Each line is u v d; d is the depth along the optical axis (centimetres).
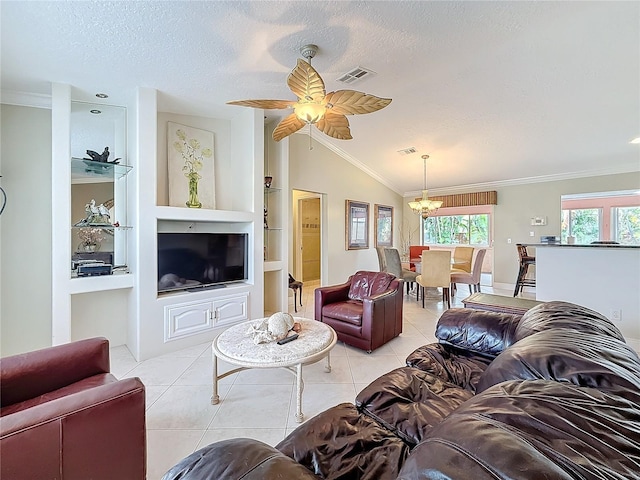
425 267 492
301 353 193
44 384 149
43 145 287
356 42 233
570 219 836
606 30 241
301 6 189
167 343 294
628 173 506
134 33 204
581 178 547
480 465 48
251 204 360
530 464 46
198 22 197
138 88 279
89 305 301
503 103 367
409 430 119
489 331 196
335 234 584
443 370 175
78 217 298
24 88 270
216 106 335
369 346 292
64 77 256
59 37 204
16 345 276
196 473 71
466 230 808
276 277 433
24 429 99
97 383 155
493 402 70
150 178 285
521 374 101
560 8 213
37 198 285
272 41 222
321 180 556
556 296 371
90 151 283
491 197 640
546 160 516
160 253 296
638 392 78
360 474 97
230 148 387
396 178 686
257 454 75
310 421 123
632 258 326
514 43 255
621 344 116
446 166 588
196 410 201
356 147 552
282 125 261
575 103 353
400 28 219
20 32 196
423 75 303
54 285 256
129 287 289
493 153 509
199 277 323
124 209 318
